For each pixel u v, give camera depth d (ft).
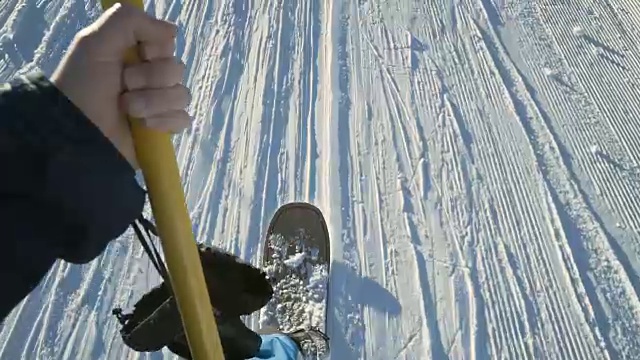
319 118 13.64
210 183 11.93
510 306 11.00
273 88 14.07
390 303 10.78
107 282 10.17
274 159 12.62
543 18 17.90
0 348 9.15
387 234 11.73
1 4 13.75
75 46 2.64
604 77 16.22
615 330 10.98
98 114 2.67
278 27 15.64
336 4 16.70
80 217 2.68
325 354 9.49
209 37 14.97
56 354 9.30
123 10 2.66
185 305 3.63
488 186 12.90
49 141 2.55
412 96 14.60
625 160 14.05
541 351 10.50
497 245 11.88
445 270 11.35
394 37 16.15
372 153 13.14
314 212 11.57
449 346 10.36
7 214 2.53
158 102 2.74
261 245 11.19
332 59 15.12
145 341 5.98
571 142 14.23
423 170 12.98
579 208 12.84
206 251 5.53
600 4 18.86
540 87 15.58
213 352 3.88
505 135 14.07
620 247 12.27
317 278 10.82
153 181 3.13
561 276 11.58
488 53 16.26
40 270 2.64
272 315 10.36
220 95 13.65
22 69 12.68
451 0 17.79
